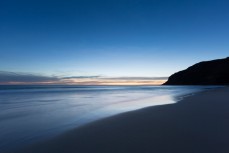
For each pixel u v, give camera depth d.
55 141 6.52
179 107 13.23
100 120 9.60
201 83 134.25
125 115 10.77
